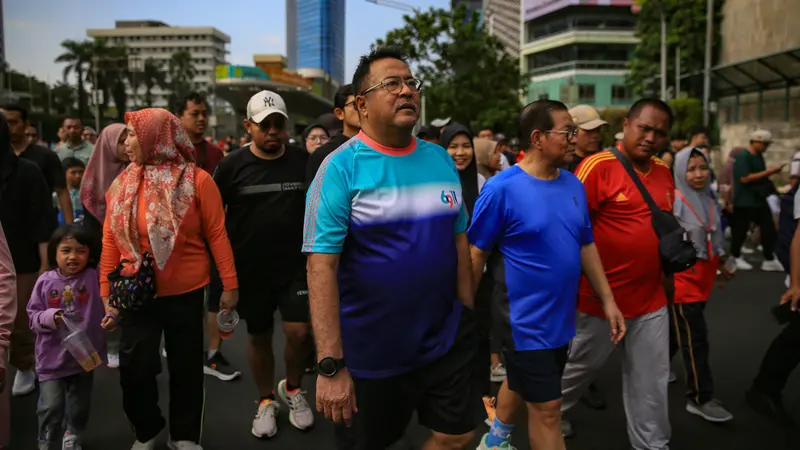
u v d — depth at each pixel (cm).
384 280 217
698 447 358
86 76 7106
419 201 219
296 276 377
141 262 311
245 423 400
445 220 225
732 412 406
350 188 215
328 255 213
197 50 14700
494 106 2803
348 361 227
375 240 217
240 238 373
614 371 493
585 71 4722
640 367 329
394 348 222
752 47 2605
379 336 221
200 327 337
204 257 337
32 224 420
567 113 284
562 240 282
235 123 6888
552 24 5022
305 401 395
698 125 725
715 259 401
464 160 415
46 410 339
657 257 322
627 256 322
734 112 2564
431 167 227
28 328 434
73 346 329
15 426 394
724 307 671
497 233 289
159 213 315
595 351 342
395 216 215
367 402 227
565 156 283
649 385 328
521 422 394
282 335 598
